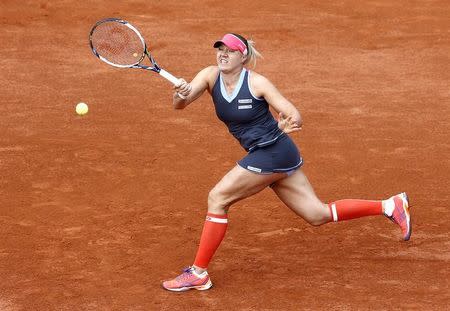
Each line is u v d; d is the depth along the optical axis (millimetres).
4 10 66562
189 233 32875
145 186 37281
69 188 36906
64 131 44000
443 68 56406
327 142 43000
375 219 34219
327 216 29047
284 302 27453
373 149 42188
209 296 27906
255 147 27406
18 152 40875
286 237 32656
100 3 69750
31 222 33562
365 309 26906
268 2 71062
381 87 52438
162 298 27750
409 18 67438
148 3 70250
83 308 27016
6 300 27484
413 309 26891
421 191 37250
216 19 66875
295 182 28500
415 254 31078
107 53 28906
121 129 44438
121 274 29453
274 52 59375
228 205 27828
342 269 29875
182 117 46438
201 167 39531
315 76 54406
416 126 45688
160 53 59000
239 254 31172
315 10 69312
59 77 53344
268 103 26812
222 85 27031
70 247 31469
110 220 33875
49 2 68812
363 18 67375
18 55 57750
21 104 48281
